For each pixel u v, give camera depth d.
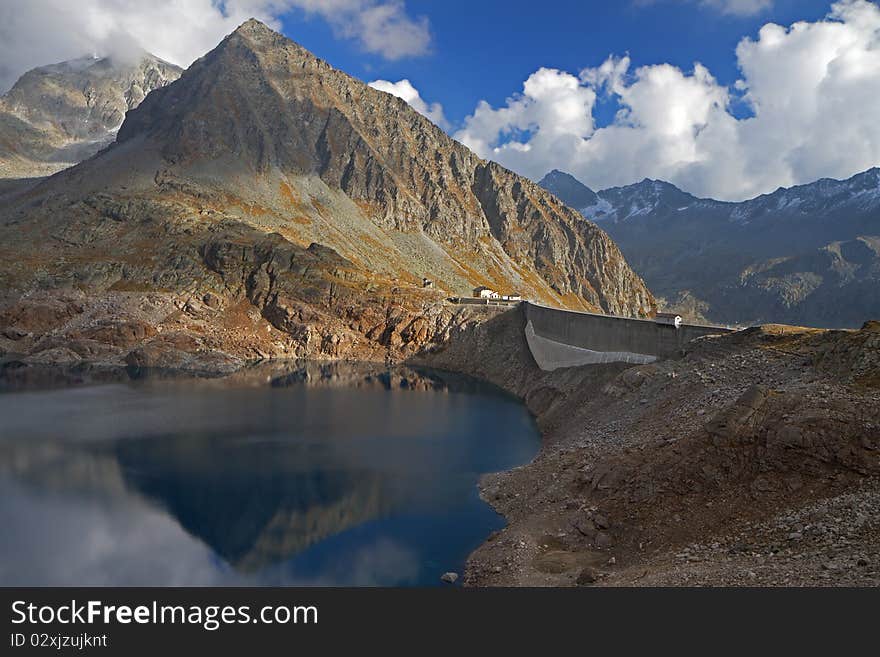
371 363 141.12
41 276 143.38
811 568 25.81
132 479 57.78
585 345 96.38
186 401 93.25
